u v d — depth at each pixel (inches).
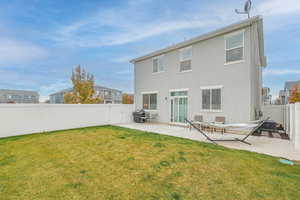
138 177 156.1
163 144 270.7
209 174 159.0
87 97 839.1
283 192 127.2
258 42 477.1
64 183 146.5
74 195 127.7
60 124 460.1
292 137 289.7
